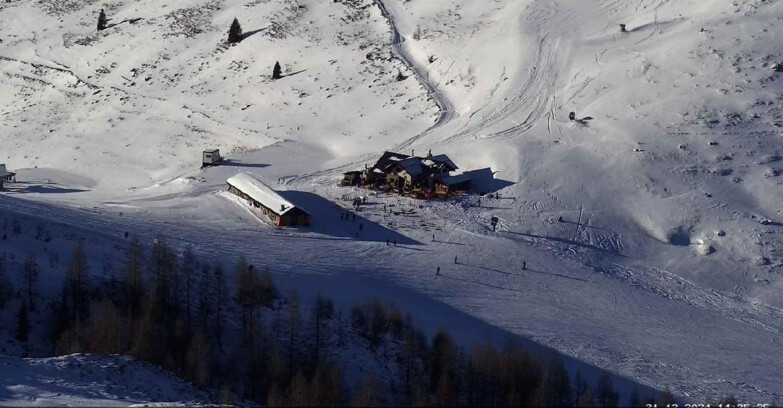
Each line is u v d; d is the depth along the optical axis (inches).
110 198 4035.4
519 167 4121.6
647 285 3348.9
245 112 5423.2
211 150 4591.5
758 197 3873.0
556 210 3848.4
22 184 4471.0
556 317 2871.6
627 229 3747.5
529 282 3201.3
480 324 2696.9
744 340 2881.4
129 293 2289.6
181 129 5339.6
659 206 3836.1
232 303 2385.6
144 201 3882.9
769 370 2608.3
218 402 1915.6
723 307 3211.1
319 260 3166.8
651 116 4409.5
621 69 4842.5
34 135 5472.4
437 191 4047.7
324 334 2269.9
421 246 3469.5
